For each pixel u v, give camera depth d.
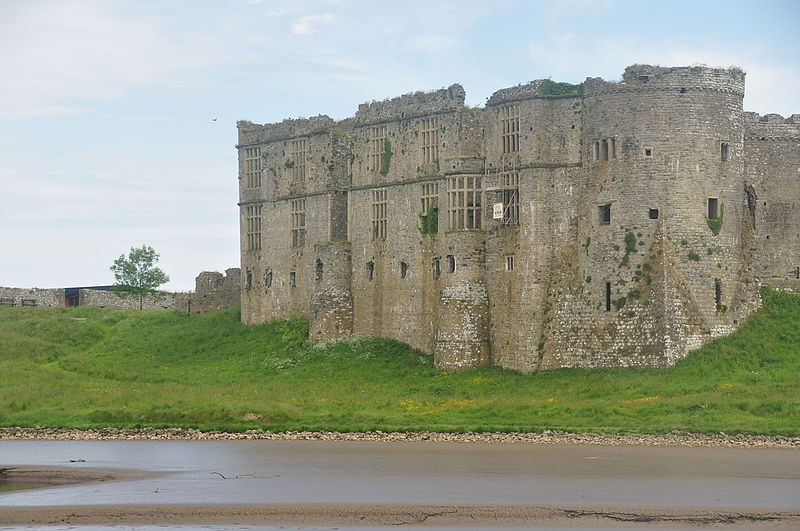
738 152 98.88
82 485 65.06
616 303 96.81
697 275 96.25
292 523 55.84
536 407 87.19
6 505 60.00
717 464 68.06
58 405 94.62
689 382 90.06
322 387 102.75
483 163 105.94
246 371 112.62
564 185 100.69
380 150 115.69
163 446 78.75
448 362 104.06
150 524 56.12
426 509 57.75
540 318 100.62
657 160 96.44
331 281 117.88
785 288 102.38
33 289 155.12
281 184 125.62
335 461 71.00
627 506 58.09
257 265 127.69
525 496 60.34
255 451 75.56
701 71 97.06
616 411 84.19
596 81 99.19
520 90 102.81
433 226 110.00
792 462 68.56
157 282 158.00
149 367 117.69
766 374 90.81
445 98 109.31
